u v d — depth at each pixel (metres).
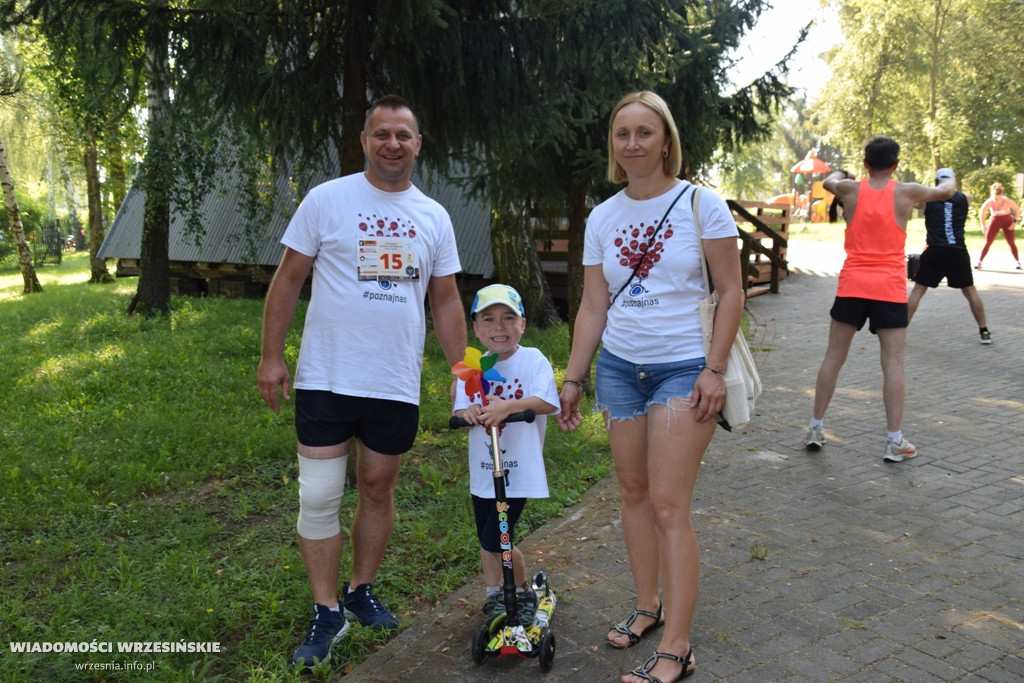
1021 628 3.23
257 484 5.16
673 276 2.90
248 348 9.43
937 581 3.64
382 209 3.21
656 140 2.87
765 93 6.66
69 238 43.16
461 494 4.79
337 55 5.35
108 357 9.02
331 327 3.15
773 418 6.34
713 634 3.24
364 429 3.24
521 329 3.38
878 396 6.88
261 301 13.70
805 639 3.19
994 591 3.54
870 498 4.66
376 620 3.39
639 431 3.04
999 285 12.84
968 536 4.11
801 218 47.62
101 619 3.39
